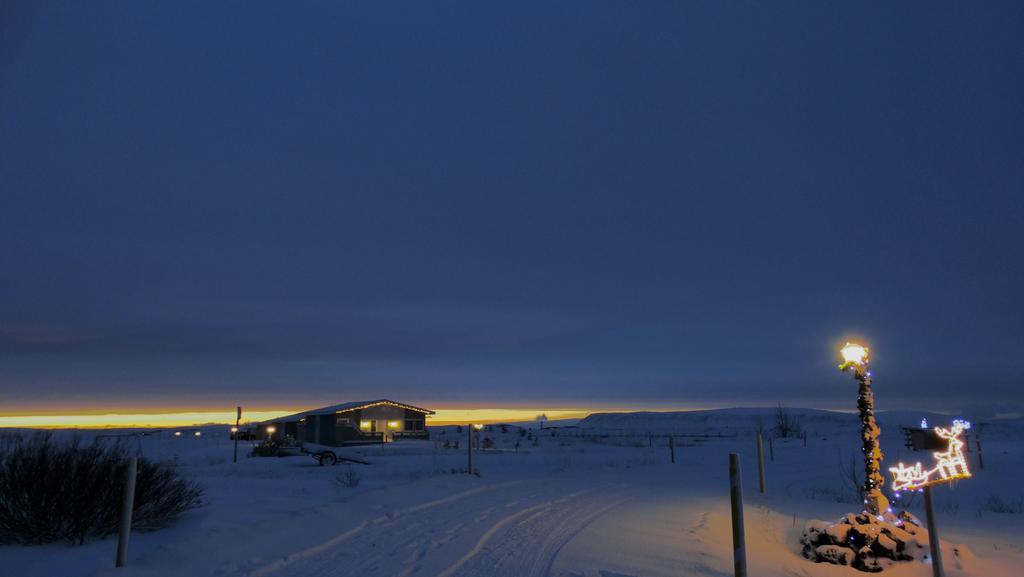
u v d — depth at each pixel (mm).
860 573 8938
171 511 10984
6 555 8906
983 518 14594
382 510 12453
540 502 15094
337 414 57625
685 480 22375
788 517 13562
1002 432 74625
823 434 77000
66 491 9531
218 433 87500
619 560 8992
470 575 8141
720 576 8266
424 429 61500
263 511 12312
